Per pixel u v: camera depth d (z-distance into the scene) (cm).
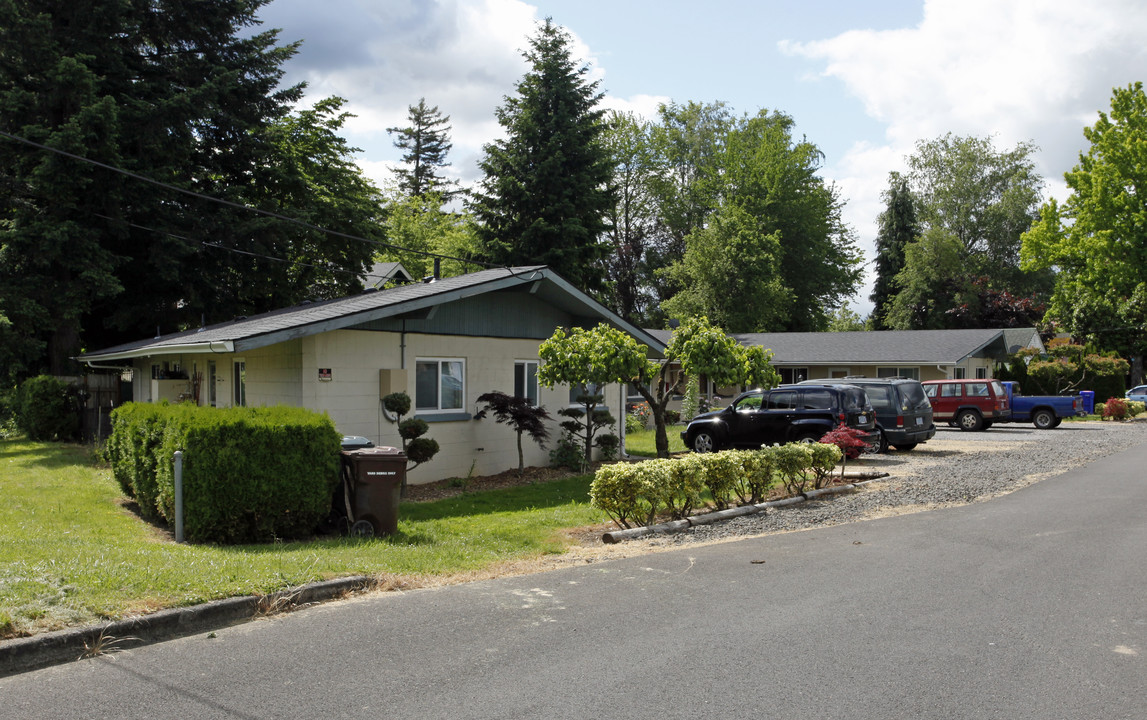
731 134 5409
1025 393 4072
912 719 446
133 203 2381
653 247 5747
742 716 449
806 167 5550
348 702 466
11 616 551
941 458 1944
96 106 2138
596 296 3966
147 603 608
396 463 994
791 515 1178
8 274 2312
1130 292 4444
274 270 2811
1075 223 4662
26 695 474
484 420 1670
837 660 540
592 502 1109
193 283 2647
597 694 480
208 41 2781
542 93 3738
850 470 1695
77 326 2453
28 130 2138
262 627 613
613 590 732
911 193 6656
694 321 1770
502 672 516
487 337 1686
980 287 5612
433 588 742
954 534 999
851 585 747
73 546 800
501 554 907
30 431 2156
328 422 982
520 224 3728
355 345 1436
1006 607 670
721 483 1207
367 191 3547
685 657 545
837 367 3722
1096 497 1287
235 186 2697
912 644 574
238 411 983
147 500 1039
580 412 1786
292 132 3133
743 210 4897
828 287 5559
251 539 937
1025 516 1119
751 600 695
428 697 474
